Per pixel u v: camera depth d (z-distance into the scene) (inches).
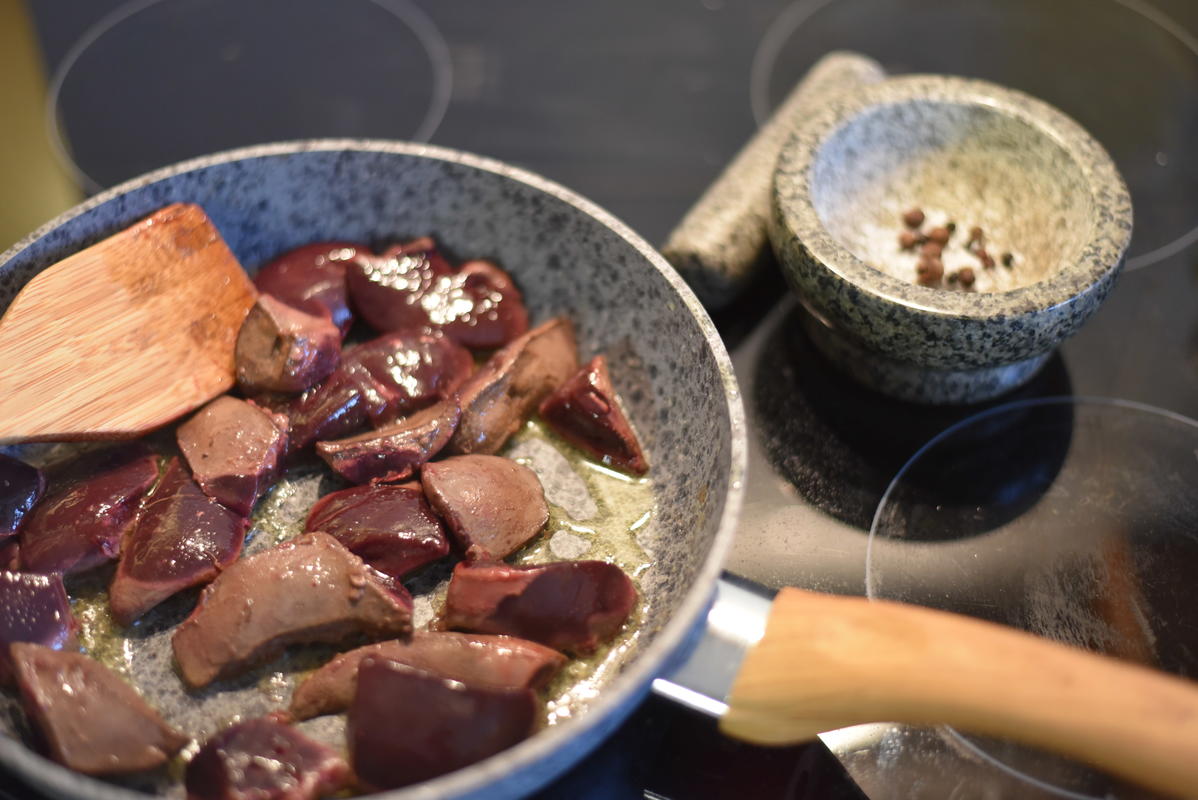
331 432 16.1
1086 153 16.7
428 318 17.0
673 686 13.9
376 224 17.6
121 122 20.1
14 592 14.4
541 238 17.1
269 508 15.9
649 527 15.8
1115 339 17.8
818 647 13.8
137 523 15.3
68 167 19.5
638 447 16.1
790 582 15.8
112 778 13.7
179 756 14.0
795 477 16.7
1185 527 16.1
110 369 15.8
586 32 21.7
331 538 14.8
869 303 15.6
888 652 13.7
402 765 13.6
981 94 17.4
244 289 16.6
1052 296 15.3
